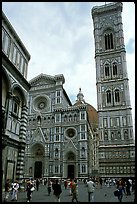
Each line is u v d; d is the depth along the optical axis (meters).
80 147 79.75
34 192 37.78
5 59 29.33
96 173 91.38
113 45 91.31
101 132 78.56
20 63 37.12
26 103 37.81
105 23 96.75
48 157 82.31
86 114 84.12
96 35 95.75
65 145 82.19
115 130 77.19
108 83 85.38
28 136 88.62
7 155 30.22
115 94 82.75
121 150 73.69
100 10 98.69
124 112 78.62
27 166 83.38
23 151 35.56
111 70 87.19
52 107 91.00
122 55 87.56
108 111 80.88
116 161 72.88
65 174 77.94
